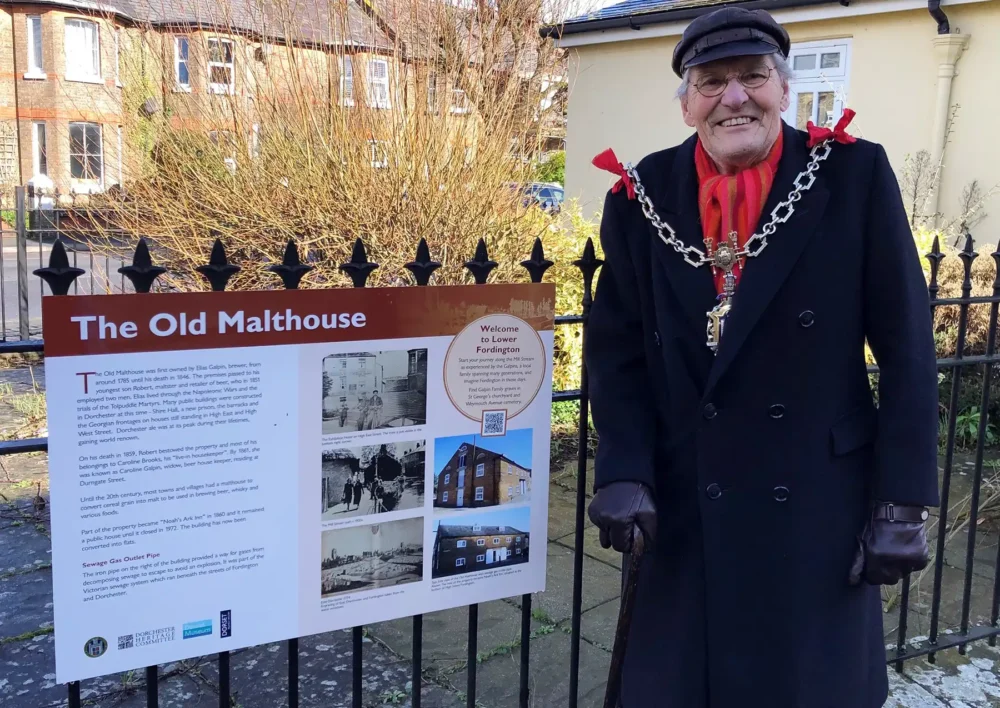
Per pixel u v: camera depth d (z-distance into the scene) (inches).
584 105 444.1
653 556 70.1
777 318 62.0
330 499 67.5
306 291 64.1
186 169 195.0
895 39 337.4
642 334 70.7
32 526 146.5
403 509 70.9
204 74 196.7
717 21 60.2
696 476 66.4
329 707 96.3
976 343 199.5
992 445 201.6
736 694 64.0
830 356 62.4
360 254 66.6
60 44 791.1
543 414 76.3
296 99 190.1
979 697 100.8
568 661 106.7
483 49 214.5
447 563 73.9
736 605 64.0
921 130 334.0
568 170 457.4
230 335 61.6
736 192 62.3
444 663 106.0
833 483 63.6
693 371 65.1
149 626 62.1
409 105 195.0
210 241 187.9
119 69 208.7
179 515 61.9
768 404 63.0
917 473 59.8
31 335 297.6
